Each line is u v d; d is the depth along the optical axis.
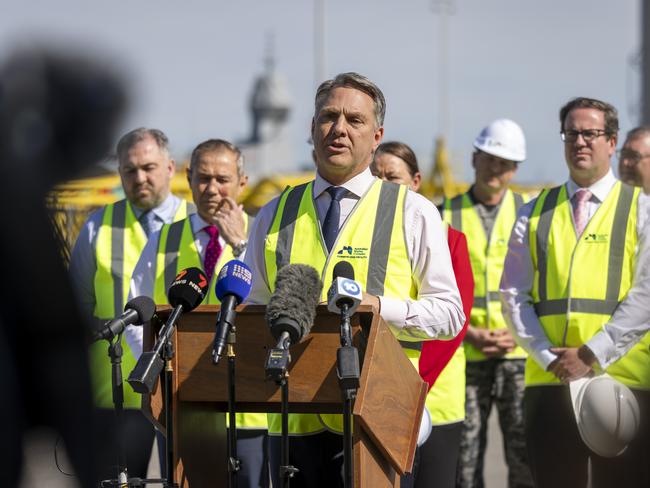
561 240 7.91
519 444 9.31
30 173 3.29
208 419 5.48
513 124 10.03
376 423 4.89
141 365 4.77
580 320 7.75
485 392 9.34
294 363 5.06
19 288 3.43
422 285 5.82
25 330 3.44
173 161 8.62
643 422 7.72
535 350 7.80
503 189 10.06
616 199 7.89
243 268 5.02
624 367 7.79
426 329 5.62
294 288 4.87
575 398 7.57
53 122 3.12
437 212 5.95
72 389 3.46
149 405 5.07
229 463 4.94
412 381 5.31
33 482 3.71
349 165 5.86
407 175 8.35
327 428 5.79
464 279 7.22
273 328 4.81
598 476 7.75
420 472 7.46
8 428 3.38
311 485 5.86
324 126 5.88
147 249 8.09
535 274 8.02
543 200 8.12
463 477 9.22
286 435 4.80
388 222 5.85
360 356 5.06
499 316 9.69
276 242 5.96
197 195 8.01
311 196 6.00
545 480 7.90
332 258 5.82
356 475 4.81
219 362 5.13
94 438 3.53
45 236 3.47
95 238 8.40
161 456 7.28
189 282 5.12
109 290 8.33
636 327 7.61
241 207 8.23
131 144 8.38
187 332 5.18
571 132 7.92
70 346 3.50
